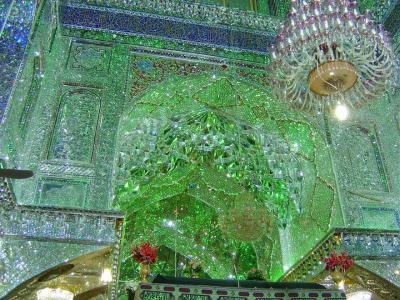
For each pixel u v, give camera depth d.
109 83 5.58
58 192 4.72
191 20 6.27
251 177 6.88
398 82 5.93
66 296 4.55
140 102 5.80
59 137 5.08
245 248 7.04
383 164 5.77
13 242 4.05
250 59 6.23
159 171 6.52
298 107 5.48
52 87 5.40
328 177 5.73
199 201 7.16
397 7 6.14
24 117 4.84
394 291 4.77
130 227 6.71
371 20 4.59
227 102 6.28
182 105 6.12
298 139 6.26
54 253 4.09
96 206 4.68
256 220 5.18
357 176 5.63
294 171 6.45
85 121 5.25
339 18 4.43
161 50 6.01
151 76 5.79
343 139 5.88
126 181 5.79
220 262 6.88
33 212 4.21
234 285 3.66
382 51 4.68
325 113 5.51
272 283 3.69
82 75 5.57
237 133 6.62
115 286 4.14
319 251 5.19
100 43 5.88
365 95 5.23
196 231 6.98
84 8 6.02
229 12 6.39
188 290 3.52
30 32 4.69
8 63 4.46
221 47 6.21
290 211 6.53
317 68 4.63
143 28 6.10
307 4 4.71
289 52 4.64
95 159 4.98
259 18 6.46
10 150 4.31
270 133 6.46
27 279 3.94
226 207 7.05
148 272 4.21
